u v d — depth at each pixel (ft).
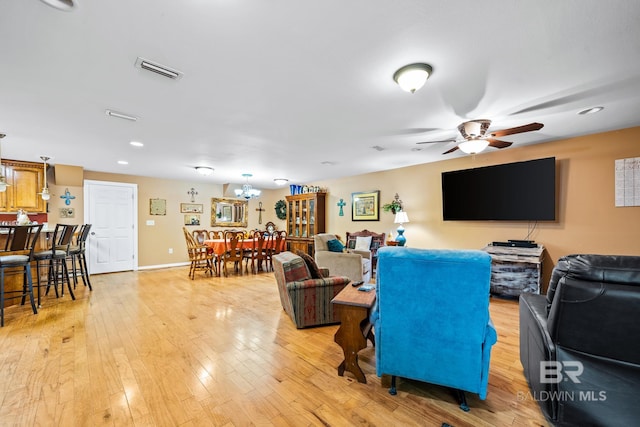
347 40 5.30
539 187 12.21
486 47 5.50
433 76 6.60
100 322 9.80
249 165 16.96
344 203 21.39
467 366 5.24
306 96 7.64
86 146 12.41
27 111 8.46
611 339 3.95
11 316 10.38
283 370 6.72
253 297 13.16
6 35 5.02
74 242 17.12
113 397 5.59
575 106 8.36
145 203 20.81
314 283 9.53
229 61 5.99
